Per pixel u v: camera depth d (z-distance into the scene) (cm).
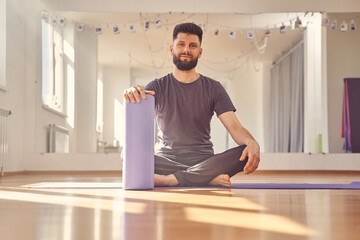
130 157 201
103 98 536
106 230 78
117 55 546
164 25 555
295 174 533
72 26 540
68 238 70
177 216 98
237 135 229
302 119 562
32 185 250
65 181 309
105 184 258
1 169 432
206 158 232
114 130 533
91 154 528
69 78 534
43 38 534
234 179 366
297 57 564
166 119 234
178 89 235
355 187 225
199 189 203
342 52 562
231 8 559
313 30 561
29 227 83
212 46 567
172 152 232
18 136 505
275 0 560
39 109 530
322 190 206
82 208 118
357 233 74
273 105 566
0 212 110
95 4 545
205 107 234
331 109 560
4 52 460
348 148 552
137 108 201
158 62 551
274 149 558
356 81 557
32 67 531
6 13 465
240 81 570
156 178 218
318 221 90
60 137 527
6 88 461
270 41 565
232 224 85
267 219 93
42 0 537
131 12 551
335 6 560
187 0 557
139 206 122
